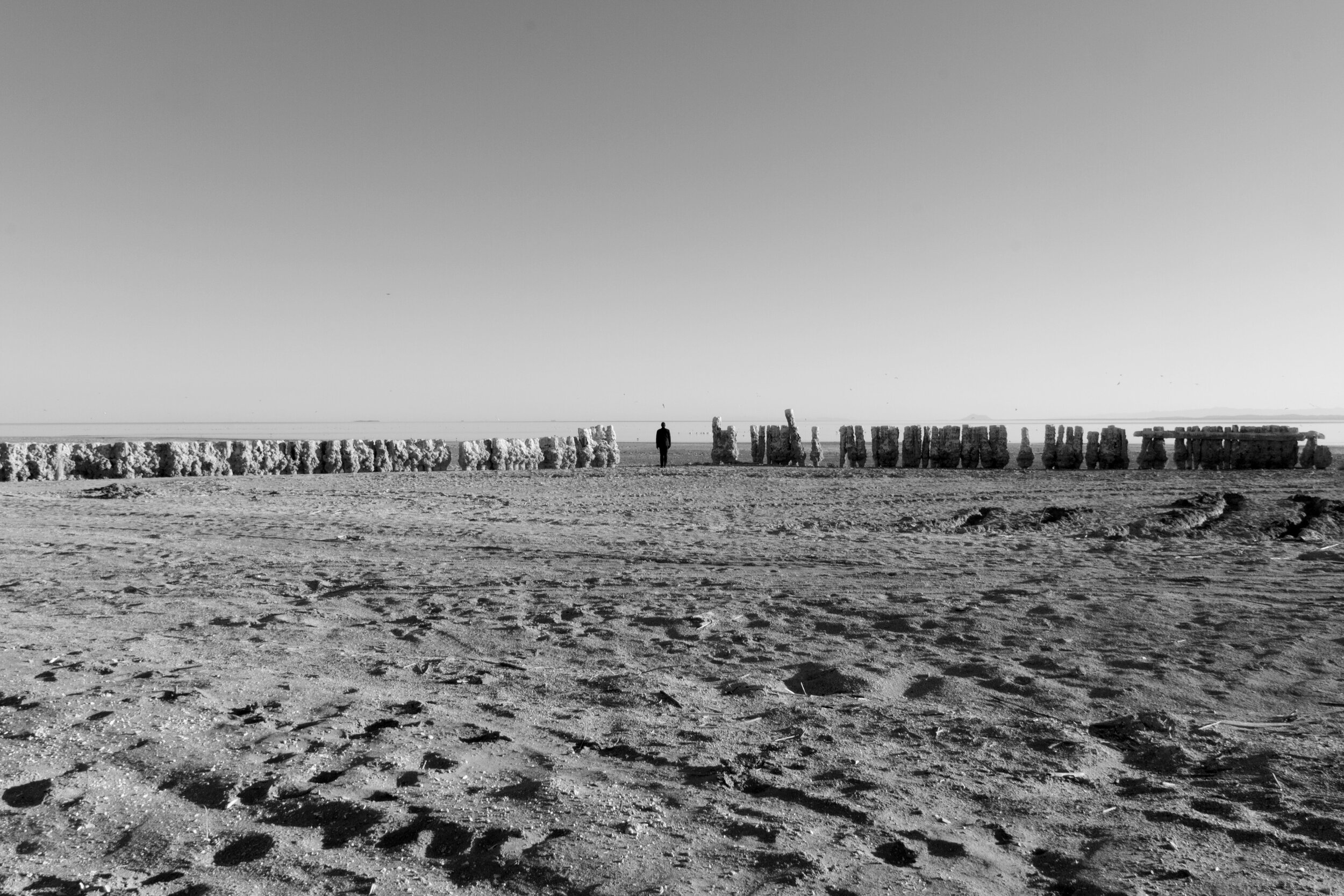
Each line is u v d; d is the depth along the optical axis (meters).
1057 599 7.50
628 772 3.94
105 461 25.78
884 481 21.69
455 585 8.63
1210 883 2.89
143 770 3.91
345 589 8.56
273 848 3.17
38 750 4.13
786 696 5.17
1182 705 4.89
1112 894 2.83
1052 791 3.74
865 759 4.11
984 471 25.03
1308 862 3.04
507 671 5.70
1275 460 24.36
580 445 30.61
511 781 3.81
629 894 2.83
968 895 2.83
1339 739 4.29
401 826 3.34
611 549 10.92
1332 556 9.52
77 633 6.76
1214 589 7.84
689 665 5.84
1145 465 25.62
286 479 24.23
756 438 30.66
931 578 8.60
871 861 3.07
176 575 9.45
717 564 9.65
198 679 5.35
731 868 3.01
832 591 8.08
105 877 2.97
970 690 5.23
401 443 29.25
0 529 13.67
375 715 4.72
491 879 2.96
